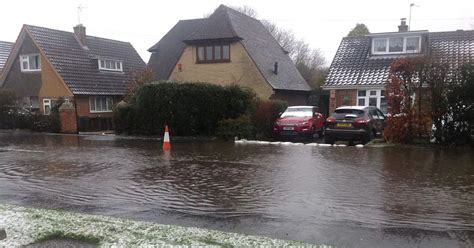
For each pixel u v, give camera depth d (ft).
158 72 98.78
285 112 63.57
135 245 16.29
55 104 74.69
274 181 28.99
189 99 59.67
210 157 40.52
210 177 30.60
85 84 87.81
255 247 15.99
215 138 58.34
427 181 28.30
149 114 62.08
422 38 77.56
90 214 21.50
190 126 60.13
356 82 74.28
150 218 21.02
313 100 103.19
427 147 44.52
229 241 16.65
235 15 89.81
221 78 82.28
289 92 90.33
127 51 110.42
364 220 20.12
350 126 50.14
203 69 83.82
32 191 26.86
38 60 89.71
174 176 31.14
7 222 19.36
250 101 59.47
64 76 84.69
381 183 27.86
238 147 48.44
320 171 32.40
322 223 19.77
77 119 72.74
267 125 61.05
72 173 32.81
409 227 19.04
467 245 16.83
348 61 80.94
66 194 26.00
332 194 25.11
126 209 22.62
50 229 18.37
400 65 44.11
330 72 79.46
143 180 29.84
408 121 45.06
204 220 20.54
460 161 36.09
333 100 76.38
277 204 23.15
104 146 50.90
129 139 59.67
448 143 44.45
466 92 42.01
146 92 61.82
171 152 44.52
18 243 16.83
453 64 44.29
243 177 30.45
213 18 84.43
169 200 24.35
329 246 16.20
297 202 23.48
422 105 44.39
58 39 92.12
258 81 79.15
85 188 27.53
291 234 18.30
